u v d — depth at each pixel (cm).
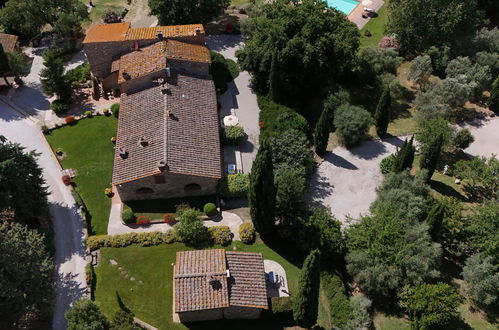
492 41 7175
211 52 7106
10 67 6312
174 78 5731
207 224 4803
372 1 8906
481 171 5209
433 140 5028
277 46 5928
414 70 6750
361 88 6888
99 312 3594
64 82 6038
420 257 4103
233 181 5044
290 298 4044
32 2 7012
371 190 5325
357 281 4197
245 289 3878
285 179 4559
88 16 7881
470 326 4097
